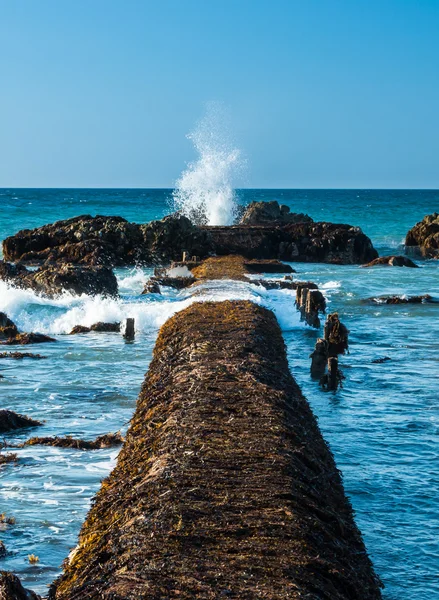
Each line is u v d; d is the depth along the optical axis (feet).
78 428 45.27
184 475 26.21
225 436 30.37
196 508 23.63
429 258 185.57
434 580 27.71
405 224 297.33
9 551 28.32
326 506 26.58
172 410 34.86
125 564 20.77
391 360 67.77
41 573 26.71
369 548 30.12
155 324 83.87
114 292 100.63
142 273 146.72
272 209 225.15
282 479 26.25
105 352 69.56
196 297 89.20
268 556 21.02
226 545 21.53
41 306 87.25
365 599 21.68
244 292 93.15
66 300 92.22
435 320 92.48
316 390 56.29
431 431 45.55
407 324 89.51
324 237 172.35
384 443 43.16
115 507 25.64
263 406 34.60
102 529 24.49
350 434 44.88
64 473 36.68
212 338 51.96
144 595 18.71
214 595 18.79
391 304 105.70
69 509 32.27
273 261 146.82
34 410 49.34
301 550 21.58
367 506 34.06
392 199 595.06
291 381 44.27
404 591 26.96
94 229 165.99
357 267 160.15
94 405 50.78
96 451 40.40
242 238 172.14
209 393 36.73
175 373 42.14
